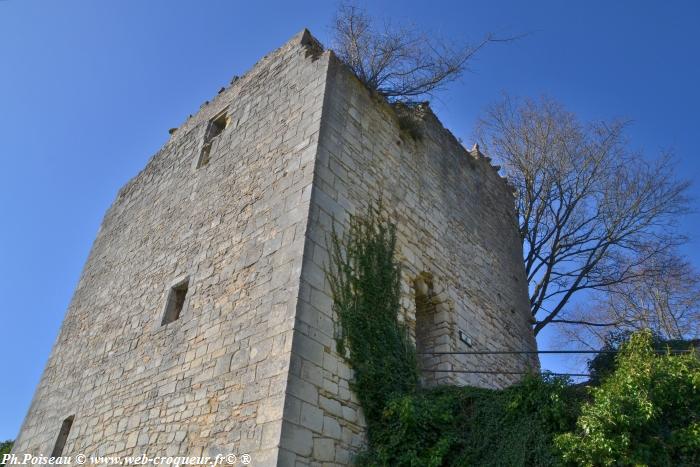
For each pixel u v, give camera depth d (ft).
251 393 21.58
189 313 28.58
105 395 31.30
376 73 38.34
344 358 23.21
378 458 21.59
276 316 22.94
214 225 31.65
